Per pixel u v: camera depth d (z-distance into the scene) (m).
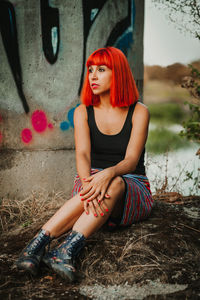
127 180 2.07
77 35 2.93
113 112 2.22
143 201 2.12
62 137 3.03
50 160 3.01
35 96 2.87
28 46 2.78
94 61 2.10
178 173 3.72
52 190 3.05
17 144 2.87
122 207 2.03
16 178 2.90
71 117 3.04
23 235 2.31
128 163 2.03
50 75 2.89
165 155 3.91
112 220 2.10
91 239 2.07
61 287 1.70
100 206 1.83
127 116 2.20
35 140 2.93
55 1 2.80
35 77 2.84
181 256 1.95
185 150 4.86
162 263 1.87
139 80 3.28
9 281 1.74
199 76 3.54
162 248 1.98
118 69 2.12
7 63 2.74
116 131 2.22
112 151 2.25
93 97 2.27
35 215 2.68
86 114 2.29
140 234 2.10
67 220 1.84
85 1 2.90
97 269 1.83
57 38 2.86
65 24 2.87
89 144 2.26
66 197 3.08
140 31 3.23
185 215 2.49
